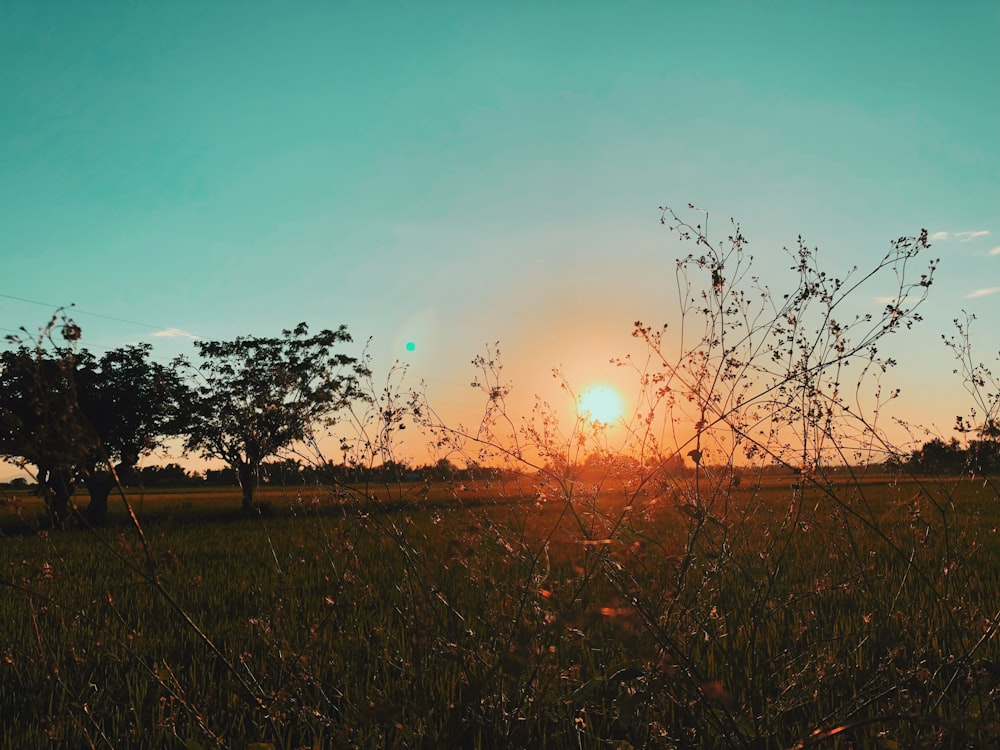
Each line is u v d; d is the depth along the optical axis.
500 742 3.26
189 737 3.83
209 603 7.43
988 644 4.55
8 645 5.45
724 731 2.69
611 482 4.25
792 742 3.51
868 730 3.40
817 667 3.67
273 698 3.38
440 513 4.21
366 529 4.07
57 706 4.48
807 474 3.92
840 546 5.00
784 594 4.28
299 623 5.19
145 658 5.09
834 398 4.00
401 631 5.02
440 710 3.85
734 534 4.11
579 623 2.62
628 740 3.56
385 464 4.17
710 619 3.87
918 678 3.33
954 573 4.87
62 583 5.84
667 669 2.58
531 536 4.28
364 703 3.40
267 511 24.00
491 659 3.30
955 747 2.95
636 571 3.32
